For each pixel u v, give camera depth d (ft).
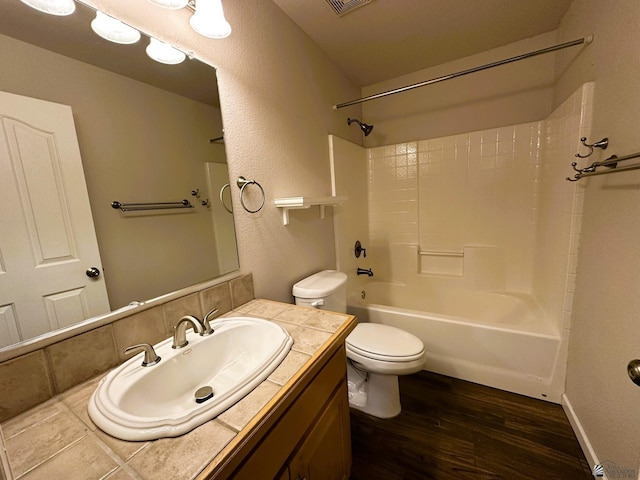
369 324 5.53
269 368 2.32
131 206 2.81
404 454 4.24
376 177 8.65
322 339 2.85
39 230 2.18
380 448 4.36
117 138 2.69
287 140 4.99
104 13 2.58
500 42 6.51
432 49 6.59
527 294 7.07
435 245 8.14
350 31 5.60
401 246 8.47
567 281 4.72
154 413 2.28
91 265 2.49
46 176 2.22
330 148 6.46
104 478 1.49
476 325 5.49
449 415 4.91
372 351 4.60
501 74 6.86
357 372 5.50
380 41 6.05
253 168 4.24
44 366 2.15
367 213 8.78
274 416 1.94
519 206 7.01
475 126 7.33
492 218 7.34
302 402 2.39
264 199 4.44
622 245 3.19
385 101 8.33
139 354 2.62
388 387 4.97
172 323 3.08
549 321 5.53
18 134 2.08
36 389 2.10
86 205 2.47
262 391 2.10
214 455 1.58
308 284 4.99
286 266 4.99
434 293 8.07
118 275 2.69
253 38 4.23
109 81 2.64
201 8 2.79
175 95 3.20
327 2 4.73
